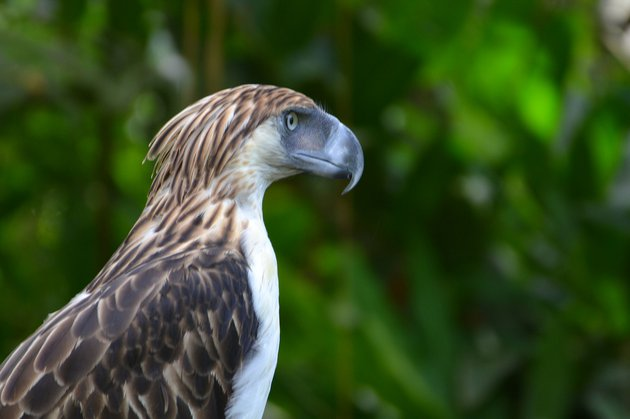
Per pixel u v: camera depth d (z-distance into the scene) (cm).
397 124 1346
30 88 1146
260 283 719
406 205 1254
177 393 679
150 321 674
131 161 1403
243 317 704
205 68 1179
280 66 1205
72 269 1305
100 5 1278
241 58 1240
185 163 731
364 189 1268
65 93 1177
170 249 717
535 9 1184
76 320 670
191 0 1158
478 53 1216
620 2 1350
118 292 680
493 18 1187
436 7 1136
